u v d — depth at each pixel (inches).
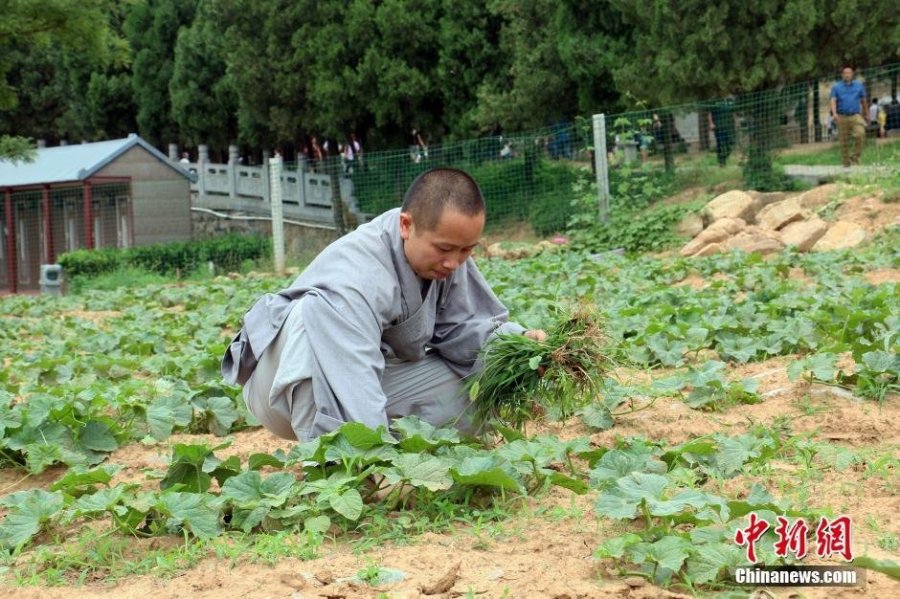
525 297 376.8
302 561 122.4
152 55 1339.8
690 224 606.2
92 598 115.0
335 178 914.7
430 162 816.9
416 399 159.8
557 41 773.9
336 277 144.9
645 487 125.8
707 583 111.8
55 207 1037.8
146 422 211.5
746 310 289.0
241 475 136.3
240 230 1077.1
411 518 136.4
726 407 201.3
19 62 1378.0
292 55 949.2
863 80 688.4
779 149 714.2
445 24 874.8
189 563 124.0
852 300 290.8
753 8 663.8
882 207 532.1
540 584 111.5
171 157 1339.8
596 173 655.8
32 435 189.2
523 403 154.9
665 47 698.8
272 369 150.9
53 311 543.2
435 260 144.2
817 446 162.4
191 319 405.4
